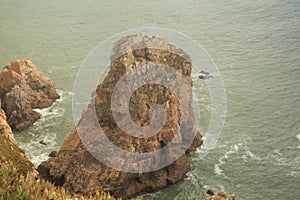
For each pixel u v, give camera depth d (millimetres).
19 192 16141
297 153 60250
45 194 17172
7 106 68812
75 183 50000
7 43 103375
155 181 53094
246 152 60312
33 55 96500
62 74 86375
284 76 81812
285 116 69000
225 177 55469
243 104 72375
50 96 75062
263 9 116125
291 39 97625
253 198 52219
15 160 28172
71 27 112688
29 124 68688
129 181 51906
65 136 66125
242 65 86375
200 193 52875
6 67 74062
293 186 53938
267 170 56812
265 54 91125
